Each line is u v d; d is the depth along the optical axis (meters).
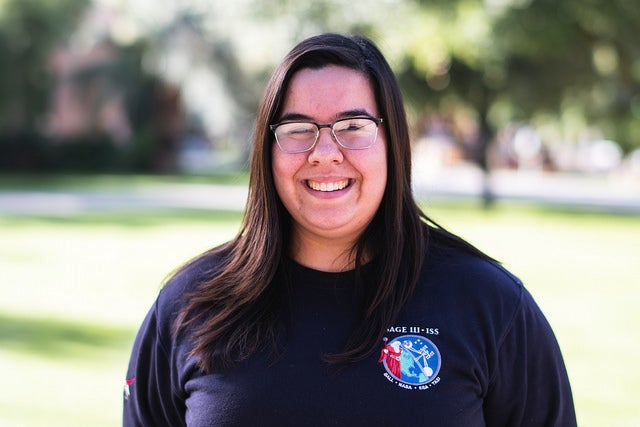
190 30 28.03
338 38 2.07
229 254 2.17
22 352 6.29
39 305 8.09
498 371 1.97
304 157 2.00
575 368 6.01
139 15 28.52
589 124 30.03
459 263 2.05
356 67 2.02
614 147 44.62
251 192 2.12
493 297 1.99
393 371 1.90
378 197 2.03
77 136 34.47
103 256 11.49
